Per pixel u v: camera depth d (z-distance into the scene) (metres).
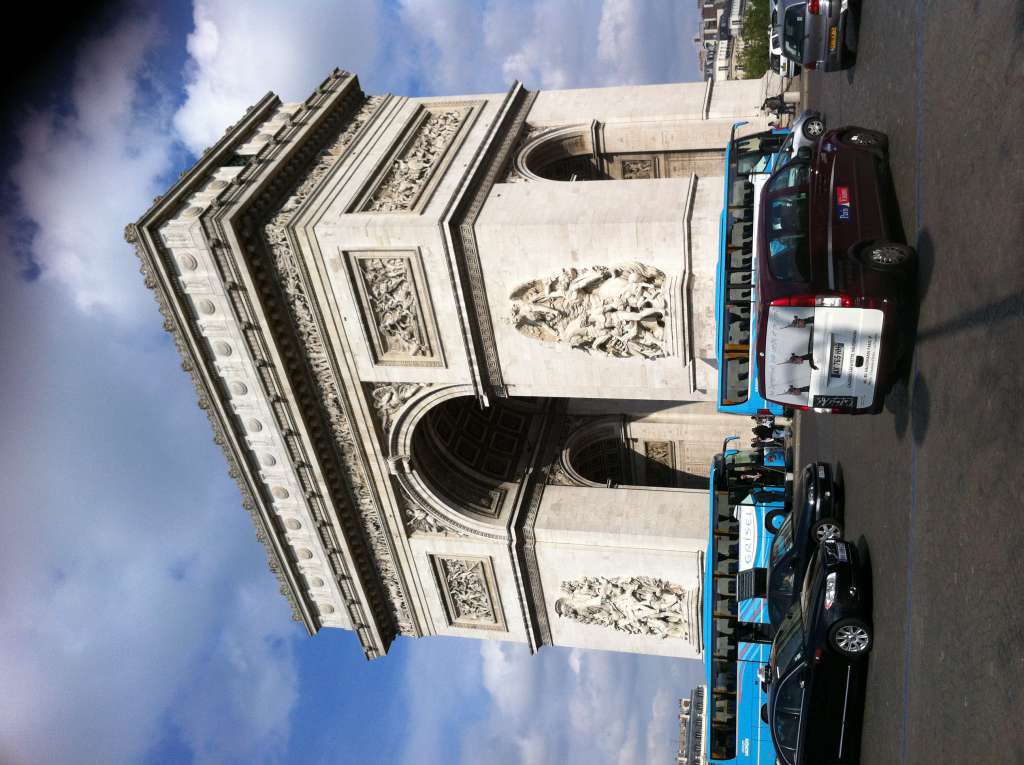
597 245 26.06
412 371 29.44
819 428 23.48
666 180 26.80
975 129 11.78
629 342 26.88
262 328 28.33
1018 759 9.09
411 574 35.09
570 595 33.75
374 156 29.88
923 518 12.95
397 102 32.91
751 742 26.20
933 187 13.55
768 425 32.06
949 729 11.05
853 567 16.19
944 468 12.21
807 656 16.36
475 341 28.52
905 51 15.53
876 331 14.66
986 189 11.29
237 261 27.06
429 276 27.38
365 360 29.52
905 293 14.54
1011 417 9.98
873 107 18.02
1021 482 9.59
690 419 36.81
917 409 13.79
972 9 12.16
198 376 30.05
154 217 27.14
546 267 26.81
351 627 36.50
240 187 27.84
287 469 31.94
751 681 26.36
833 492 20.22
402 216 27.03
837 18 19.80
